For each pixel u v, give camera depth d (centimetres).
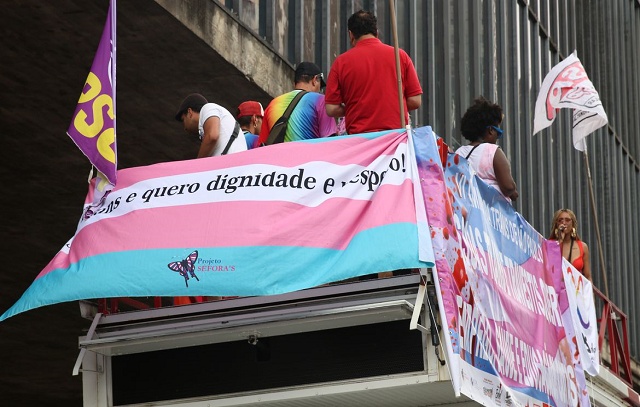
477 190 902
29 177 1664
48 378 2533
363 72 961
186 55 1378
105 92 894
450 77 2144
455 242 816
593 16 3362
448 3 2172
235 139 996
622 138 3575
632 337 3422
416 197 805
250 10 1525
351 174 827
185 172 859
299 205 821
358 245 794
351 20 995
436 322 787
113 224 851
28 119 1492
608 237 3294
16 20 1266
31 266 1984
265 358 841
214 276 805
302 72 1092
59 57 1351
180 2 1292
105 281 825
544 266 1063
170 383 861
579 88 1502
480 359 824
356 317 804
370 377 805
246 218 822
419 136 828
